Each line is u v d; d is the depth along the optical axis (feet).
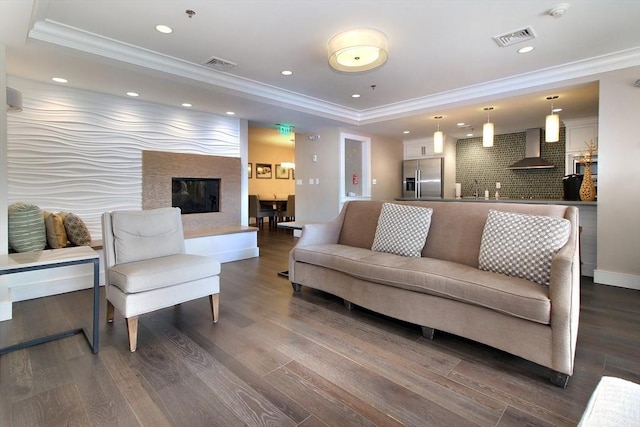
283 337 7.53
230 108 15.40
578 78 12.16
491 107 15.71
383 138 24.31
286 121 18.57
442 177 23.99
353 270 8.65
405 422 4.76
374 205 11.15
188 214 15.55
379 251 9.65
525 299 5.80
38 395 5.38
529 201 14.75
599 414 2.73
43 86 11.62
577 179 14.65
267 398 5.32
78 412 4.98
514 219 7.30
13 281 9.89
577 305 6.32
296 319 8.59
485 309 6.48
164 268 7.47
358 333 7.74
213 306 8.42
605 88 11.55
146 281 7.06
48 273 10.50
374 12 8.32
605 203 11.67
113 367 6.24
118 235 8.03
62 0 7.67
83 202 12.60
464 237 8.55
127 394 5.42
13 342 7.23
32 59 9.62
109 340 7.37
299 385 5.67
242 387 5.61
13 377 5.90
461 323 6.82
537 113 17.01
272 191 33.24
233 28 9.08
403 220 9.40
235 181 17.29
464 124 19.77
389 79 13.55
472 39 9.90
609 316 8.63
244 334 7.68
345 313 9.00
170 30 9.18
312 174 22.26
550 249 6.45
